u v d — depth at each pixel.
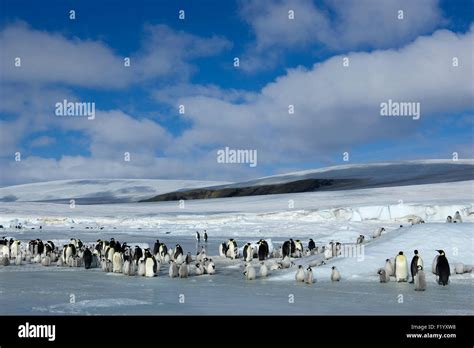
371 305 16.56
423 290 19.38
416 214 67.12
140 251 30.55
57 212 94.50
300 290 19.98
